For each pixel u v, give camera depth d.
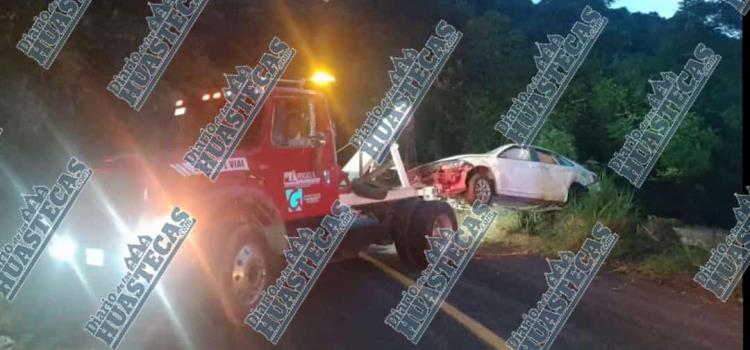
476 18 22.94
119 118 11.38
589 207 11.70
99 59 11.87
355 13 18.92
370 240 9.68
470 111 20.89
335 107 16.97
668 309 7.91
